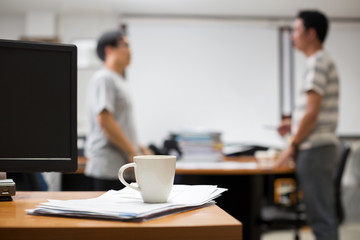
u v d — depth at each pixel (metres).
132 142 2.64
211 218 0.86
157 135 5.84
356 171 5.35
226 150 3.88
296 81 5.93
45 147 1.12
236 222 0.82
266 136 5.88
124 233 0.78
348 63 6.07
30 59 1.12
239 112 5.89
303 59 5.94
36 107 1.12
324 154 2.61
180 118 5.86
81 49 5.81
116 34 2.65
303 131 2.60
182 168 2.55
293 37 2.80
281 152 3.17
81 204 0.91
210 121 5.88
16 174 1.79
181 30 5.92
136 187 0.96
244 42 5.95
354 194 5.31
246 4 5.48
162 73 5.88
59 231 0.78
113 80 2.56
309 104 2.60
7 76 1.11
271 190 4.06
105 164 2.51
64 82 1.14
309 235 4.59
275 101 5.94
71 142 1.13
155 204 0.92
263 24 5.98
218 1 5.36
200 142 2.98
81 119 5.62
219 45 5.93
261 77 5.94
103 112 2.49
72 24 5.84
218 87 5.89
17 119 1.12
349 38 6.09
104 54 2.67
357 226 5.04
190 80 5.88
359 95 6.04
